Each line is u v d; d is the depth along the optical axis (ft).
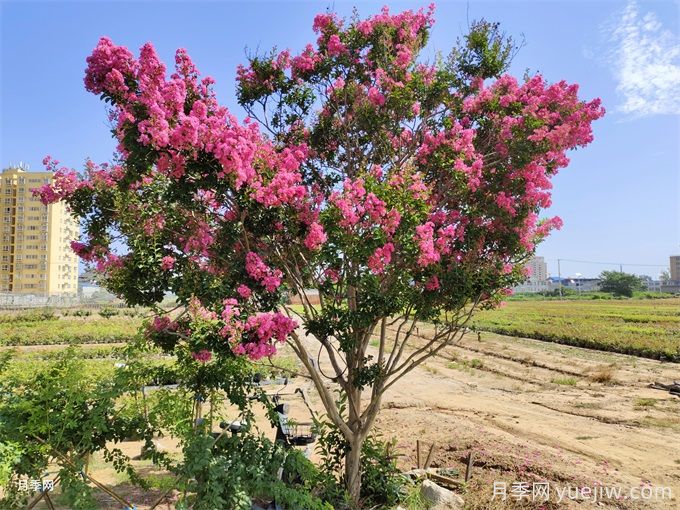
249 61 19.84
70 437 15.25
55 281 200.75
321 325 16.37
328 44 19.53
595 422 34.78
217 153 13.55
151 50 14.05
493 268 18.47
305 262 17.79
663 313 141.59
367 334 19.03
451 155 18.19
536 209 19.15
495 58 19.53
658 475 23.98
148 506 18.56
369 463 20.31
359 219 15.89
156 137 13.05
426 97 19.26
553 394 44.65
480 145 20.08
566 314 142.10
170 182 15.75
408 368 19.25
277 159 16.48
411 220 15.97
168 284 16.31
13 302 153.79
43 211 197.16
